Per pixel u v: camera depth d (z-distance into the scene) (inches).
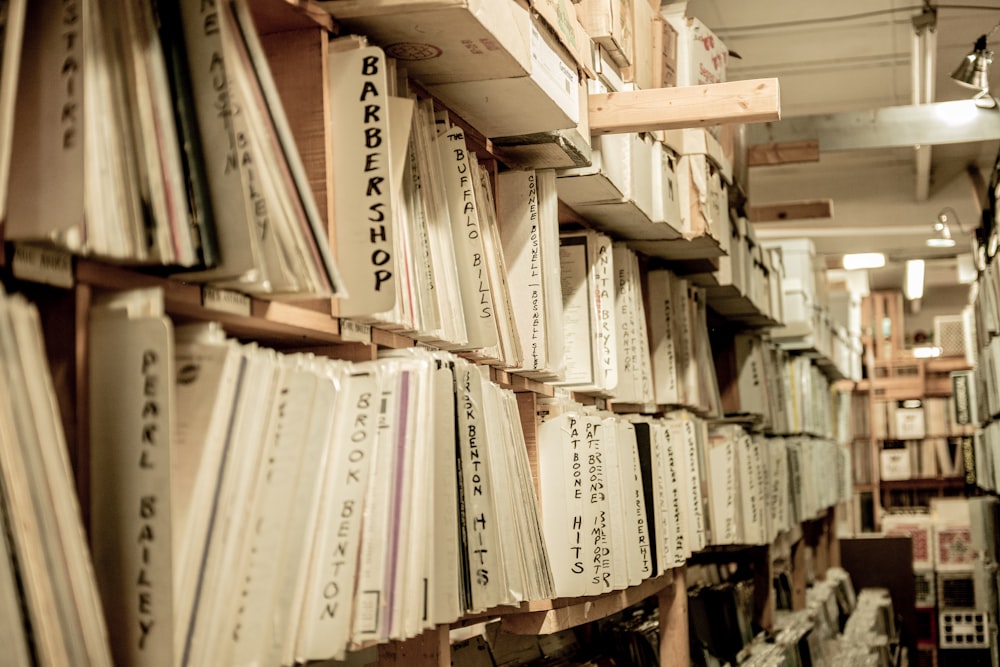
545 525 94.7
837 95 281.3
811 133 234.2
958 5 225.9
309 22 61.8
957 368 439.2
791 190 349.4
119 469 42.8
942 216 327.9
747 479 166.2
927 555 388.2
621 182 106.7
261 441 48.8
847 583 293.0
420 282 69.2
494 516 71.4
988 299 246.8
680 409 144.1
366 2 63.1
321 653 54.4
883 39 243.9
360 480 57.1
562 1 85.3
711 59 132.3
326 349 66.1
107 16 43.5
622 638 136.9
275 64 62.7
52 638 37.1
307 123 62.1
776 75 266.2
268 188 51.0
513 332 84.8
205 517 45.3
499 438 77.2
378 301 60.9
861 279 415.5
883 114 231.6
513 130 87.5
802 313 230.1
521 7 73.8
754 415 192.4
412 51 70.3
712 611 167.0
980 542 303.4
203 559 45.2
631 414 125.0
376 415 58.1
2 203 37.5
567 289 109.1
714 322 192.5
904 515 411.2
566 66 85.9
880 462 448.1
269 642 50.2
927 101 249.6
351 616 57.9
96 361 43.5
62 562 38.1
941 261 418.0
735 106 95.1
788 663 173.3
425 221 70.9
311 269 53.1
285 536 50.5
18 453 36.8
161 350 42.4
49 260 41.7
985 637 358.0
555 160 95.2
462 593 70.1
